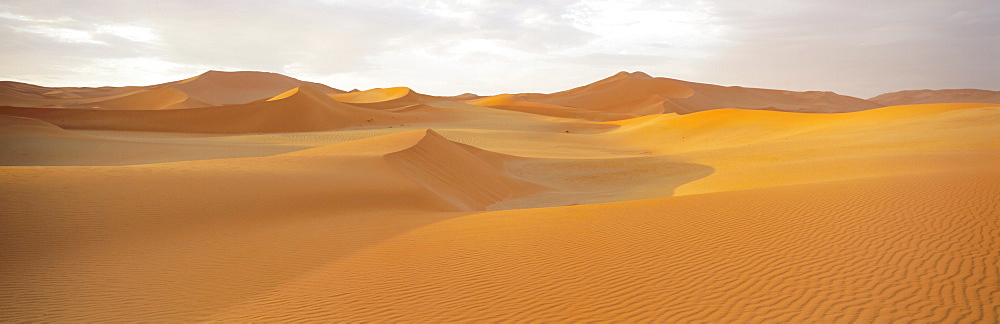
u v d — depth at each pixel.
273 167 19.45
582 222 11.39
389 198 16.59
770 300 6.72
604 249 9.34
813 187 13.01
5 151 36.59
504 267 8.80
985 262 7.32
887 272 7.26
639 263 8.48
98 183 13.57
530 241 10.21
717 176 28.70
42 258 9.38
